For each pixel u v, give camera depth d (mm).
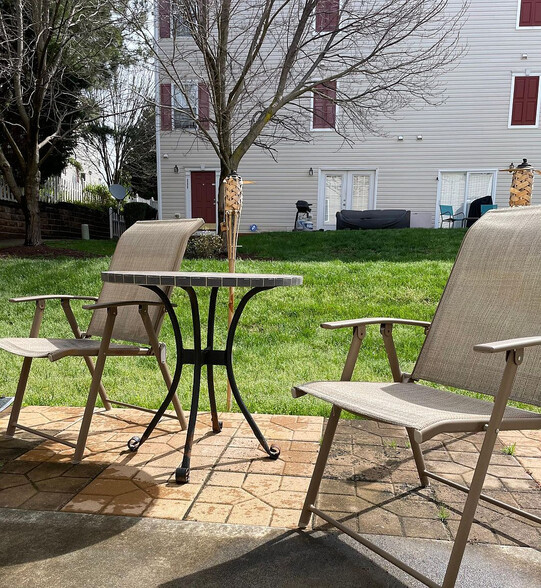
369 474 2303
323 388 1741
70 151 15359
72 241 12672
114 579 1551
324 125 14438
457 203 14500
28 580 1541
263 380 3797
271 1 7578
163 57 9852
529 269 1954
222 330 5062
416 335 4793
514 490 2156
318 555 1686
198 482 2205
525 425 1501
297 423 2967
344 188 14734
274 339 4832
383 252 9430
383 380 3762
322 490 2145
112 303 2303
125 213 19734
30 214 10531
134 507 1981
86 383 3752
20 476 2246
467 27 13617
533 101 13805
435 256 8703
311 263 7695
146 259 2861
